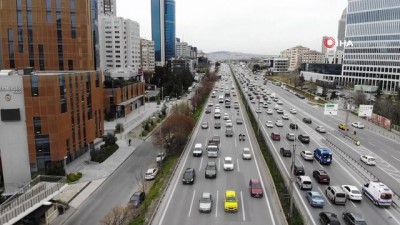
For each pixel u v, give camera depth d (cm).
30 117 4978
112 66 19312
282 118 10044
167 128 6556
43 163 5144
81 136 6097
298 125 9075
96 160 5947
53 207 3944
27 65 7000
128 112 10950
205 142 7119
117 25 18988
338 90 16588
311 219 3678
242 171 5278
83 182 5053
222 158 5975
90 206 4244
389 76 16250
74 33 7219
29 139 5006
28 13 6862
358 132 8431
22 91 4894
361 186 4697
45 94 4991
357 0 17812
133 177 5278
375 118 9656
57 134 5138
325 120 9981
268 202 4103
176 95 14512
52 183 4122
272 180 4650
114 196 4553
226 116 9781
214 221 3609
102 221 3638
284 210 3778
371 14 17050
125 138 7775
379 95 12900
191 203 4075
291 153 6103
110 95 10031
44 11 6925
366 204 4122
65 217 3953
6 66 6975
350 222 3484
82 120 6128
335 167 5544
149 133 8231
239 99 14175
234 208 3812
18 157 4997
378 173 5331
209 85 16488
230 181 4834
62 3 7006
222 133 7981
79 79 5962
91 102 6531
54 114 5072
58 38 7088
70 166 5697
